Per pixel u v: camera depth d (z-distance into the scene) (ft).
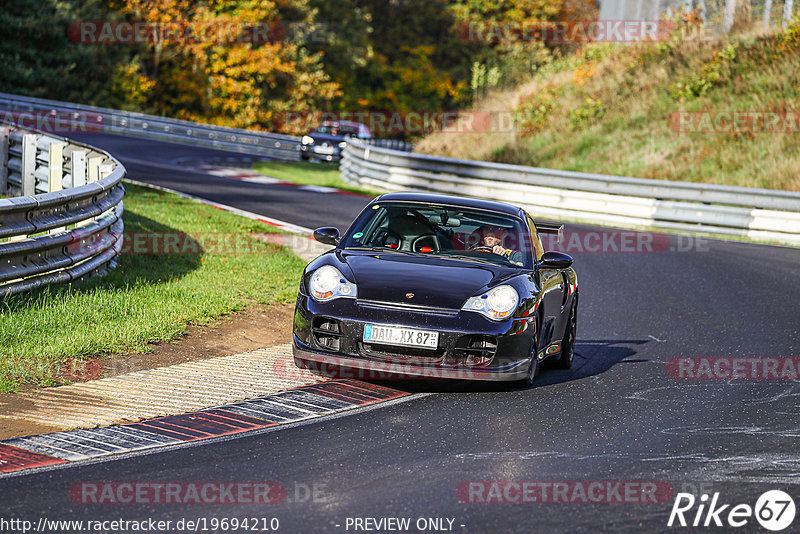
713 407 88.33
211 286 126.62
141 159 348.59
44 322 96.84
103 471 62.90
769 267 190.29
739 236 246.06
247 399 82.84
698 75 387.34
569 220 272.51
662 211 257.75
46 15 567.59
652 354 113.39
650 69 417.69
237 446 69.67
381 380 92.73
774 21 409.49
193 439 70.85
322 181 339.98
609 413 84.64
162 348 98.12
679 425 81.41
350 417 79.05
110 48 612.29
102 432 71.31
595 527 56.65
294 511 56.85
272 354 100.68
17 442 67.82
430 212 101.65
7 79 550.77
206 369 91.91
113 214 135.64
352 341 85.56
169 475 62.64
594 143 380.78
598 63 455.63
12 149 189.67
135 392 82.28
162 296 116.67
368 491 61.00
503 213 103.24
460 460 68.64
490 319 85.97
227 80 627.46
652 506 60.70
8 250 100.48
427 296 86.58
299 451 69.05
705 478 66.95
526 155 394.32
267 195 259.80
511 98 469.16
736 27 422.00
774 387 97.35
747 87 367.25
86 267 118.73
